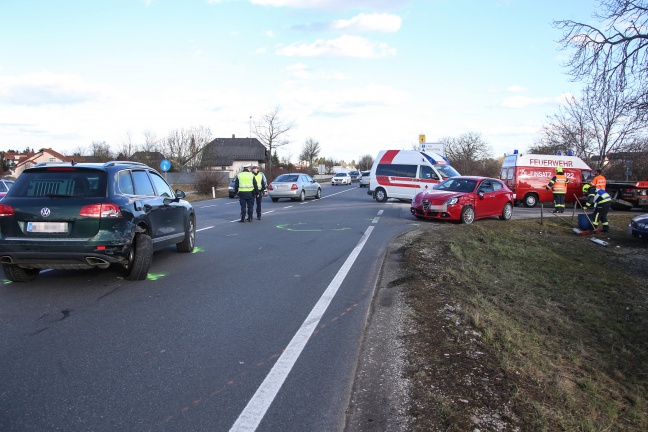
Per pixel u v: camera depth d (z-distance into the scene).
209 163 58.06
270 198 27.69
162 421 3.20
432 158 23.00
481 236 12.93
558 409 3.78
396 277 7.43
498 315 6.16
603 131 26.14
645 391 5.00
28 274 6.89
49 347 4.46
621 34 14.13
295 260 8.78
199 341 4.67
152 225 7.52
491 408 3.48
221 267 8.13
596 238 14.55
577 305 7.75
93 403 3.42
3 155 69.75
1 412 3.28
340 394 3.62
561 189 19.56
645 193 22.05
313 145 88.00
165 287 6.73
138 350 4.42
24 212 6.30
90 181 6.60
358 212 18.52
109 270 7.79
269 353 4.39
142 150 60.69
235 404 3.45
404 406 3.44
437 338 4.81
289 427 3.16
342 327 5.12
